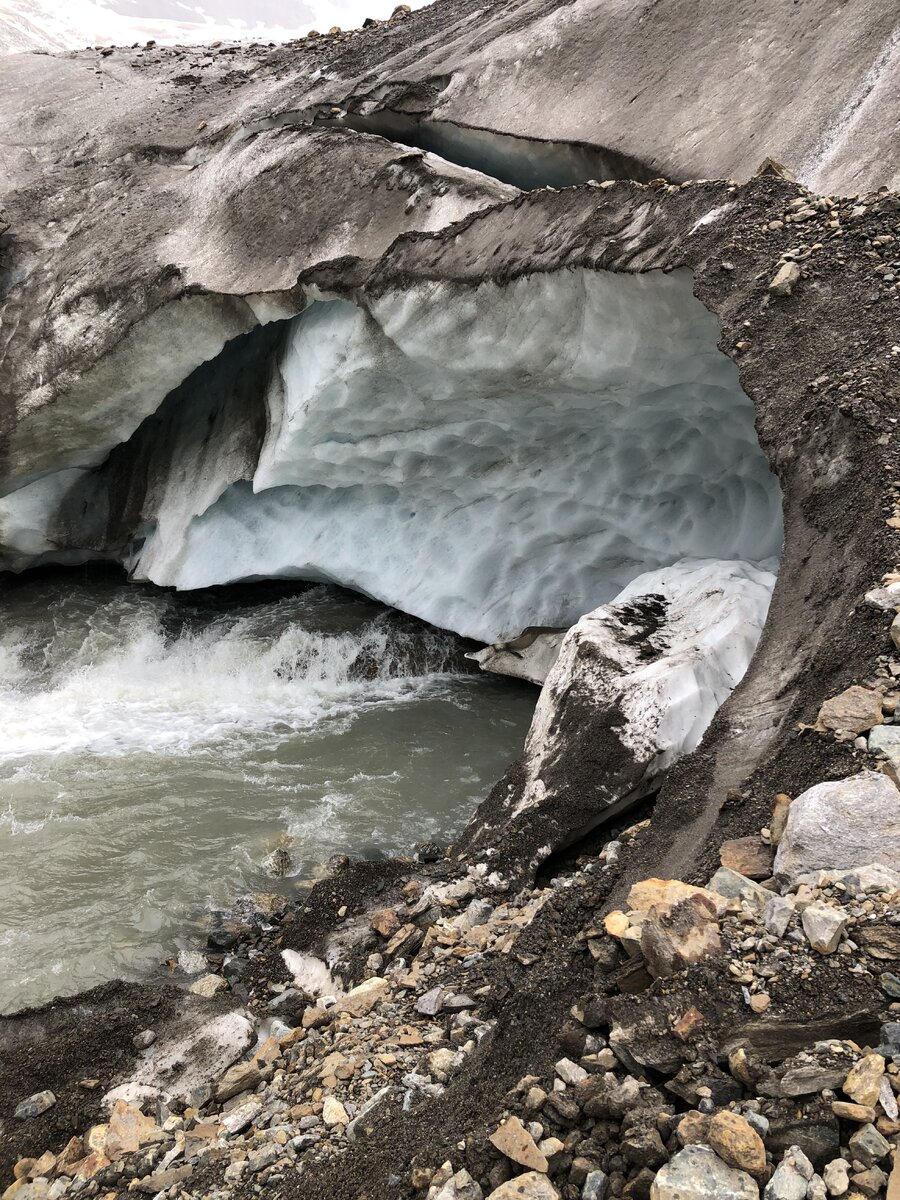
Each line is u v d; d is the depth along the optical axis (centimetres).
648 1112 204
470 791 596
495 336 566
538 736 503
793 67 593
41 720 711
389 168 664
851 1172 182
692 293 470
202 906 507
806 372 408
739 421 546
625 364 526
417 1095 292
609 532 668
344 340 643
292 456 712
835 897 238
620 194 527
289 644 762
